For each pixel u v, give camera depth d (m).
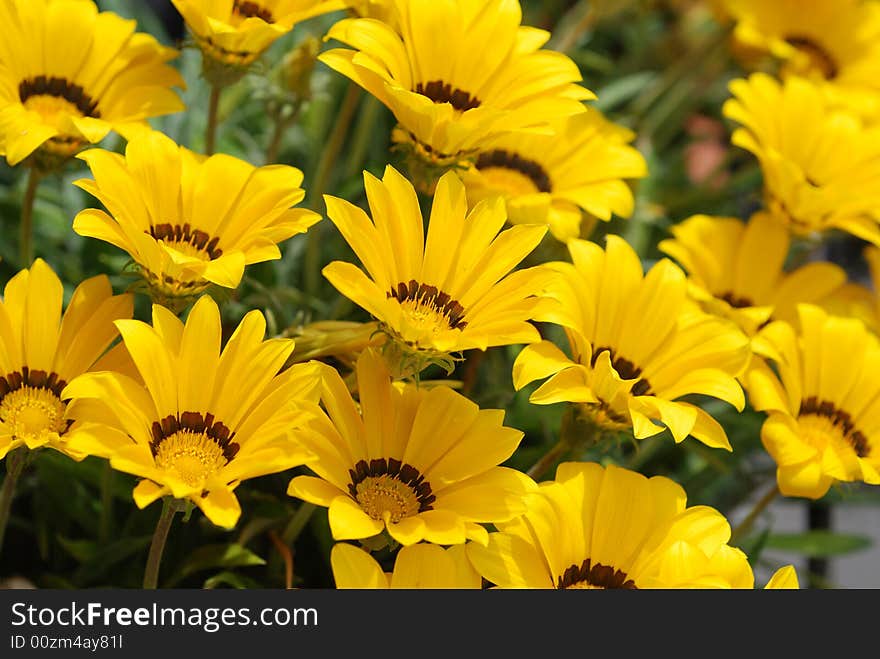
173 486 0.97
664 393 1.08
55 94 1.10
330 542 1.12
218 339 1.01
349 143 1.33
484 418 1.03
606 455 1.21
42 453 1.07
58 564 1.15
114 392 0.99
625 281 1.08
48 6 1.09
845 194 1.17
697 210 1.33
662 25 1.65
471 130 1.06
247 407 1.01
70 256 1.23
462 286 1.04
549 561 1.04
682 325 1.08
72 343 1.03
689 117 1.60
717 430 1.06
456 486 1.03
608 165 1.16
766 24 1.31
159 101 1.11
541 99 1.09
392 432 1.04
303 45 1.15
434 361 1.03
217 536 1.13
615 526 1.05
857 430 1.12
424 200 1.20
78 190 1.23
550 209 1.13
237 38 1.09
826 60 1.31
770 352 1.10
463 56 1.09
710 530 1.05
